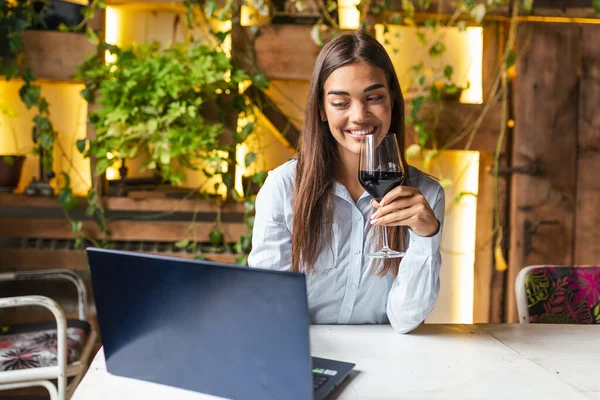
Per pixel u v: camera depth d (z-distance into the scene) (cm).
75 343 211
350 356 125
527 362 124
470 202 292
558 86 275
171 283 101
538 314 176
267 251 153
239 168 285
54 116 284
